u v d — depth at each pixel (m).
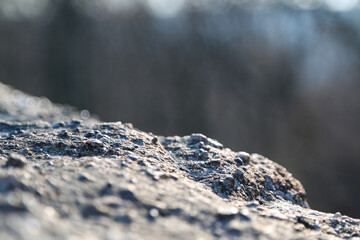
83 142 2.29
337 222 1.87
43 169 1.62
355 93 20.59
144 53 25.27
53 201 1.32
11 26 25.62
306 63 22.77
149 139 2.59
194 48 24.81
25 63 25.20
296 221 1.71
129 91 24.20
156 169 1.87
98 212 1.32
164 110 23.30
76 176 1.55
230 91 23.06
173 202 1.50
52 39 25.33
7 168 1.46
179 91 23.84
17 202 1.18
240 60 23.70
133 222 1.30
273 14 24.97
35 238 1.00
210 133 21.88
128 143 2.38
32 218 1.11
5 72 24.88
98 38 25.69
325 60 22.39
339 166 18.48
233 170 2.31
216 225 1.39
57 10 25.77
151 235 1.23
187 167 2.26
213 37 24.67
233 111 22.39
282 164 19.11
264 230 1.42
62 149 2.24
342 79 21.20
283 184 2.61
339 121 20.03
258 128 21.41
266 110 21.83
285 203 2.33
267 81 22.73
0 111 5.21
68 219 1.22
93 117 6.10
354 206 16.22
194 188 1.72
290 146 20.08
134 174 1.69
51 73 24.77
